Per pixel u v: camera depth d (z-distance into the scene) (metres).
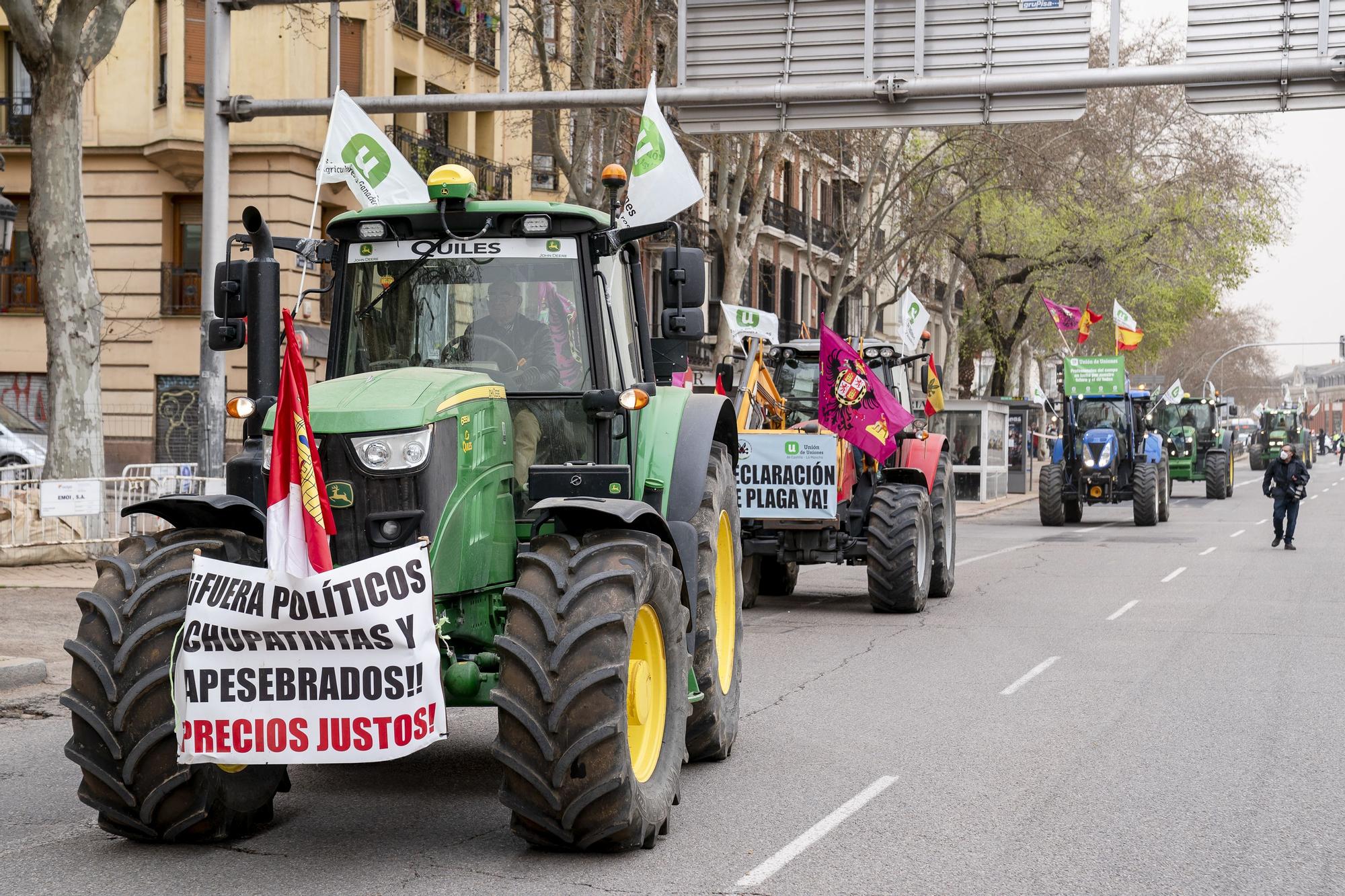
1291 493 25.30
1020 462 46.53
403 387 6.25
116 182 31.39
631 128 27.97
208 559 5.70
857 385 15.32
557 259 7.24
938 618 15.31
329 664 5.66
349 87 31.34
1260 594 17.94
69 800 7.14
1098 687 10.81
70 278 18.91
